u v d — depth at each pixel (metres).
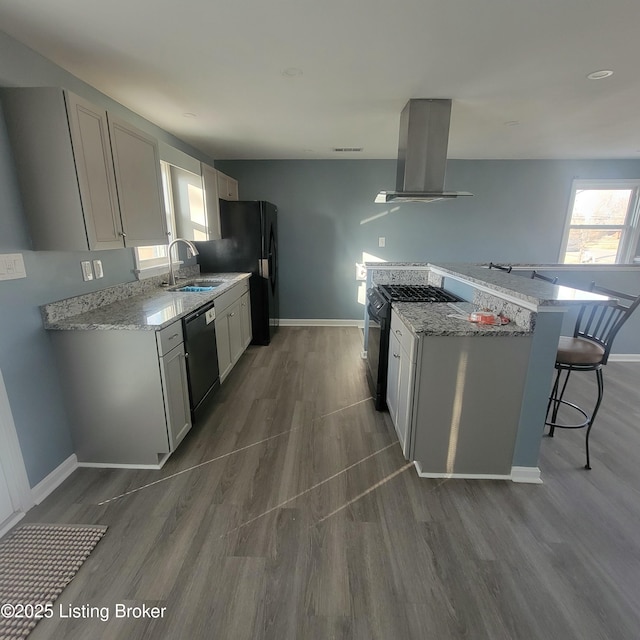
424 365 1.83
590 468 2.05
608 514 1.72
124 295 2.53
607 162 4.72
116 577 1.39
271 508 1.75
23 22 1.54
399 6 1.46
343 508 1.76
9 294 1.63
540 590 1.35
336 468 2.06
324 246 4.92
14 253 1.66
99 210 1.84
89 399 1.98
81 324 1.85
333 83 2.24
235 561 1.46
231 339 3.33
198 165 3.37
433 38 1.71
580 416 2.62
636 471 2.03
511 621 1.24
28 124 1.62
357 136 3.48
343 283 5.04
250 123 3.06
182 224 3.52
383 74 2.10
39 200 1.70
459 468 1.98
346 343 4.37
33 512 1.71
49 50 1.79
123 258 2.57
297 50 1.82
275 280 4.64
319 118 2.93
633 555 1.50
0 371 1.59
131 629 1.21
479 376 1.83
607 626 1.23
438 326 1.83
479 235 4.92
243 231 4.10
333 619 1.25
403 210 4.83
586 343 2.16
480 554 1.50
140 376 1.93
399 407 2.22
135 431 2.01
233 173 4.71
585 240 5.03
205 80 2.18
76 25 1.57
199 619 1.24
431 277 3.47
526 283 2.14
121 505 1.76
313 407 2.78
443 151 2.61
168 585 1.36
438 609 1.28
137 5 1.43
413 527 1.64
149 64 1.96
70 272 2.03
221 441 2.32
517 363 1.81
